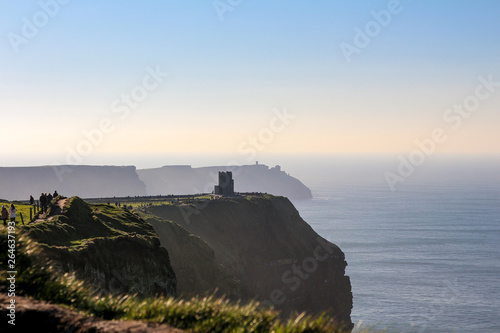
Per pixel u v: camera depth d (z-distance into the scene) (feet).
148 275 153.69
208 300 52.13
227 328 47.55
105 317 51.39
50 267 57.26
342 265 508.12
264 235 478.18
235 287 340.59
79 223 164.14
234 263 408.87
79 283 55.72
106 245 144.97
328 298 482.69
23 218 166.50
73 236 147.64
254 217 477.36
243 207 478.59
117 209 208.13
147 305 51.70
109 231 166.09
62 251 122.42
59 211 171.63
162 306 51.01
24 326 44.27
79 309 51.03
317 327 48.49
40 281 53.31
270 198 532.73
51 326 44.73
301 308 456.86
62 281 55.06
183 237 339.36
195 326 47.78
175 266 315.17
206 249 347.15
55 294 52.24
